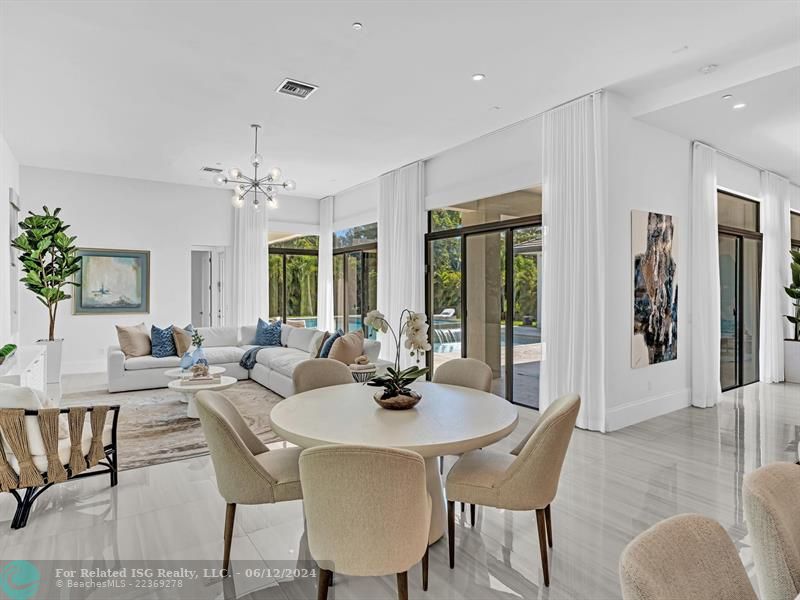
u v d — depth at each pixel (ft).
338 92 14.28
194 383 15.62
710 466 11.60
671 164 16.85
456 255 20.84
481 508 9.52
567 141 15.26
